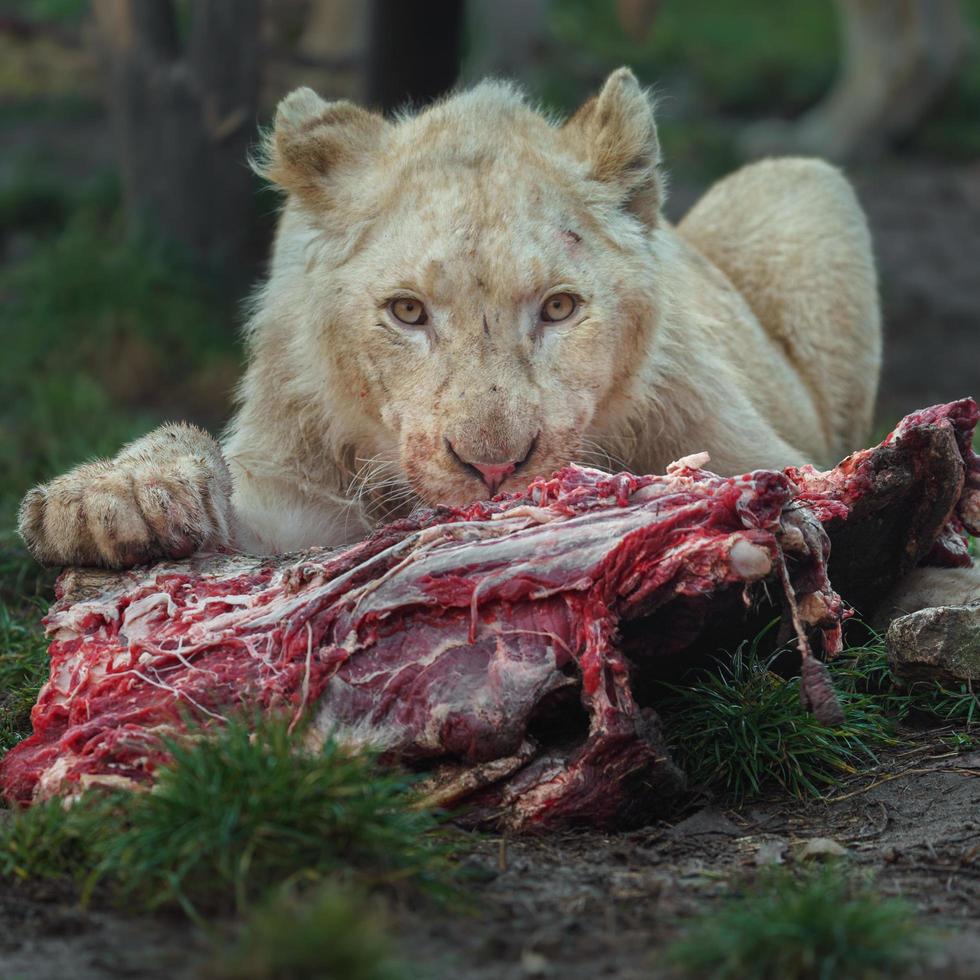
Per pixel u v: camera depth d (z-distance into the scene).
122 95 19.83
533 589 6.58
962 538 8.48
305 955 4.80
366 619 6.70
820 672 6.30
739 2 57.22
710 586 6.42
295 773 5.84
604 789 6.60
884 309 24.98
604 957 5.23
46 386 16.55
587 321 8.80
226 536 7.88
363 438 9.45
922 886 6.03
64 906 5.72
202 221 19.81
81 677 7.02
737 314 12.17
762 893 5.76
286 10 24.98
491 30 39.22
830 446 13.47
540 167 9.15
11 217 25.34
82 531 7.53
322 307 9.25
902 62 37.88
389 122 10.00
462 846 6.31
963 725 7.94
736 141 38.44
